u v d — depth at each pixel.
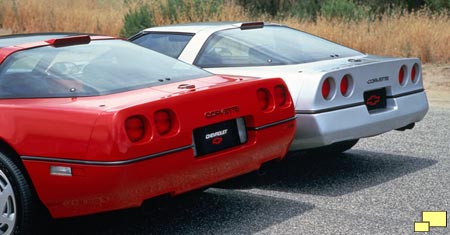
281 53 6.14
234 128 4.74
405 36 13.84
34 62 4.70
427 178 5.96
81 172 4.07
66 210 4.27
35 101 4.39
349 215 5.04
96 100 4.32
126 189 4.07
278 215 5.09
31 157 4.22
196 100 4.42
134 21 15.75
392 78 5.96
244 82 4.83
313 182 5.98
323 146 5.57
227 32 6.46
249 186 5.91
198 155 4.47
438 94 10.83
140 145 4.07
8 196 4.37
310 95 5.42
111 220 5.10
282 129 5.04
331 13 16.22
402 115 5.99
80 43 5.10
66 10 18.50
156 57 5.26
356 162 6.63
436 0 16.78
